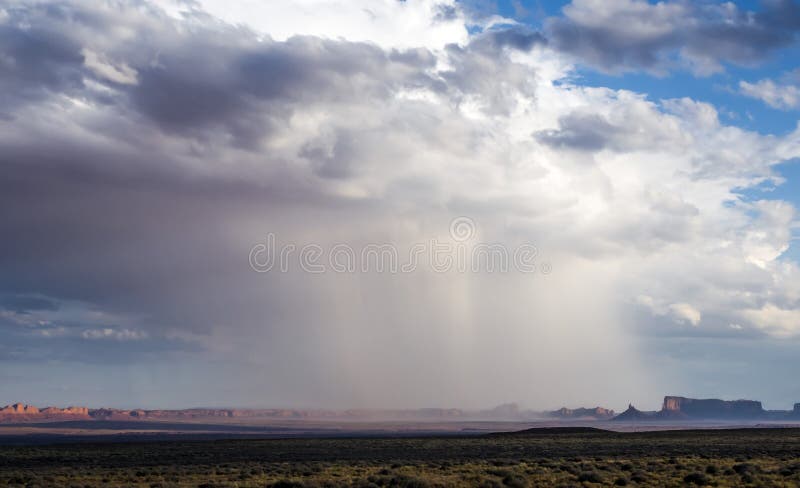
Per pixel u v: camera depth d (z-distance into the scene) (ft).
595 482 145.28
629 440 376.27
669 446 305.12
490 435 518.78
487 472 170.40
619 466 185.78
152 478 172.04
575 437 423.23
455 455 261.85
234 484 145.48
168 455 290.76
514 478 140.87
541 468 181.57
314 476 168.04
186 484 152.35
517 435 479.41
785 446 287.28
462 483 143.64
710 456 228.84
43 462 254.68
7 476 177.99
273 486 137.90
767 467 174.40
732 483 139.33
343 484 139.54
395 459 239.50
